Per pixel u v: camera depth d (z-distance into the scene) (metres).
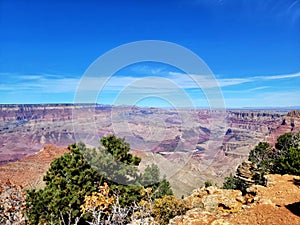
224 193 15.34
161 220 12.73
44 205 14.12
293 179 16.33
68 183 14.38
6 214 13.85
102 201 10.72
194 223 10.85
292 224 9.97
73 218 13.79
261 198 12.81
